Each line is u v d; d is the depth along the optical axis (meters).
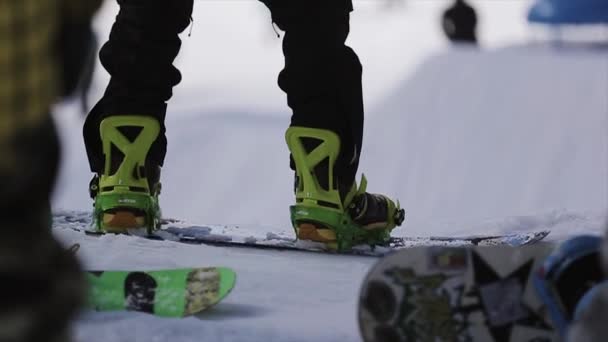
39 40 2.81
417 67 28.08
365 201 6.56
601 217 7.59
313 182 6.46
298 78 6.39
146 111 6.57
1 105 2.74
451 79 26.48
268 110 27.66
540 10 35.06
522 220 7.79
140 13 6.49
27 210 2.82
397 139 22.33
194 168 20.98
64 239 6.00
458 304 3.73
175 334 4.27
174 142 22.91
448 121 23.31
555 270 3.55
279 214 17.58
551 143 21.09
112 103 6.57
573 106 23.59
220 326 4.39
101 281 4.63
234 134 23.67
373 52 44.12
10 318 2.69
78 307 2.90
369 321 3.68
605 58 29.22
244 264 5.82
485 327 3.73
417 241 6.88
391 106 24.91
